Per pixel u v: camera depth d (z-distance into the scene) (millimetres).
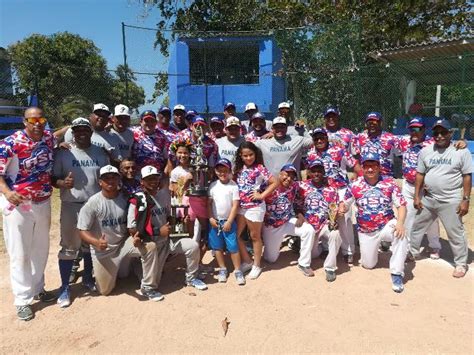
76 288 4500
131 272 4762
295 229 4832
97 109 4668
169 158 5277
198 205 4570
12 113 14789
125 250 4164
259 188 4637
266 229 4984
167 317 3852
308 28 12719
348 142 5660
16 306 3859
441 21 13578
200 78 14938
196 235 4742
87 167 4176
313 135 5160
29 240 3891
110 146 4797
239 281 4539
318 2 14625
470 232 6328
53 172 4117
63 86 14867
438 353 3254
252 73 15008
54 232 6566
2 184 3676
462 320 3738
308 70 12836
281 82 15078
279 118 5273
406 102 14164
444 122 4605
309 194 4883
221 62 14906
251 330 3623
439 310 3928
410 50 11156
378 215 4668
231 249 4594
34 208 3893
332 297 4223
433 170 4758
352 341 3436
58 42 21094
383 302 4105
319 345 3387
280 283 4562
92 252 4102
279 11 15188
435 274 4789
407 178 5336
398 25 13680
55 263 5289
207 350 3342
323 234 4926
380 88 13438
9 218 3809
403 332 3559
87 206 3998
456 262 4742
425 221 5000
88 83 14898
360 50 12273
